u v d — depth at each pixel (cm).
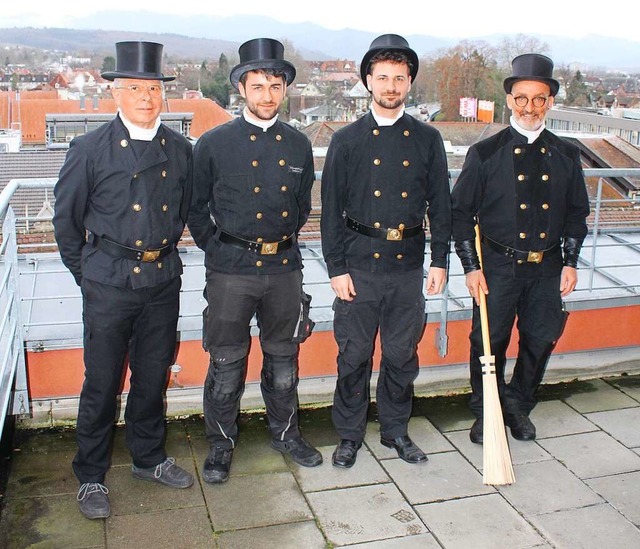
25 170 2202
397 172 304
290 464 334
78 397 357
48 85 8894
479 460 342
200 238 311
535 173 326
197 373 370
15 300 333
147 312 288
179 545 277
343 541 281
